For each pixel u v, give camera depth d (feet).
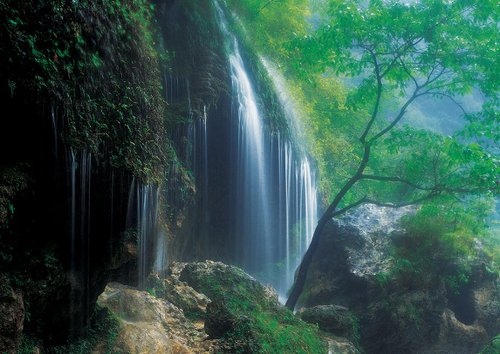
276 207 44.32
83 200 14.14
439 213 34.40
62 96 12.57
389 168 36.01
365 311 33.99
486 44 28.19
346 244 37.37
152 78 19.35
